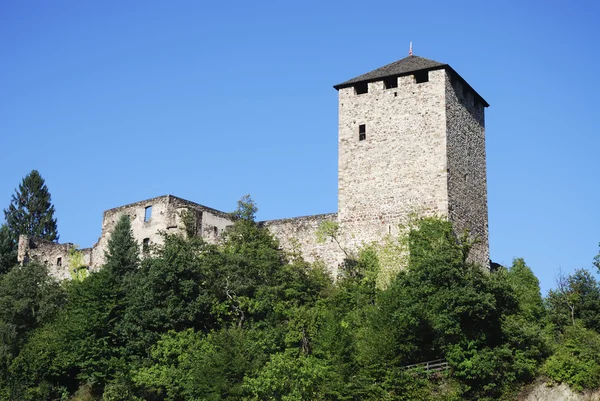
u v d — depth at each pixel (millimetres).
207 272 57406
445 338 48500
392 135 61031
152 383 50875
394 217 59500
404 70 61781
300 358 48719
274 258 60000
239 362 47812
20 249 85000
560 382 48406
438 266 49781
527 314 56000
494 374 47656
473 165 62875
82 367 55438
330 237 62469
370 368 47406
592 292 60938
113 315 57281
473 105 64688
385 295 51156
